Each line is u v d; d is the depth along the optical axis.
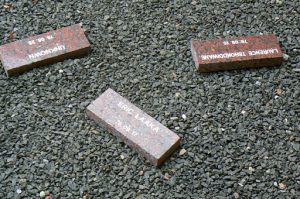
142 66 2.07
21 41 2.07
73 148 1.92
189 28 2.16
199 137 1.94
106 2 2.22
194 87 2.03
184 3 2.22
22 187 1.85
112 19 2.18
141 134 1.91
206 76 2.05
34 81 2.03
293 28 2.17
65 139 1.93
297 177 1.88
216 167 1.89
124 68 2.07
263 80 2.05
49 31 2.13
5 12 2.19
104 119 1.93
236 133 1.95
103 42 2.12
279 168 1.89
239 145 1.93
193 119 1.97
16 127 1.95
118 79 2.04
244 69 2.07
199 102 2.00
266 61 2.06
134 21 2.17
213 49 2.06
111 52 2.10
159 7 2.21
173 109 1.99
